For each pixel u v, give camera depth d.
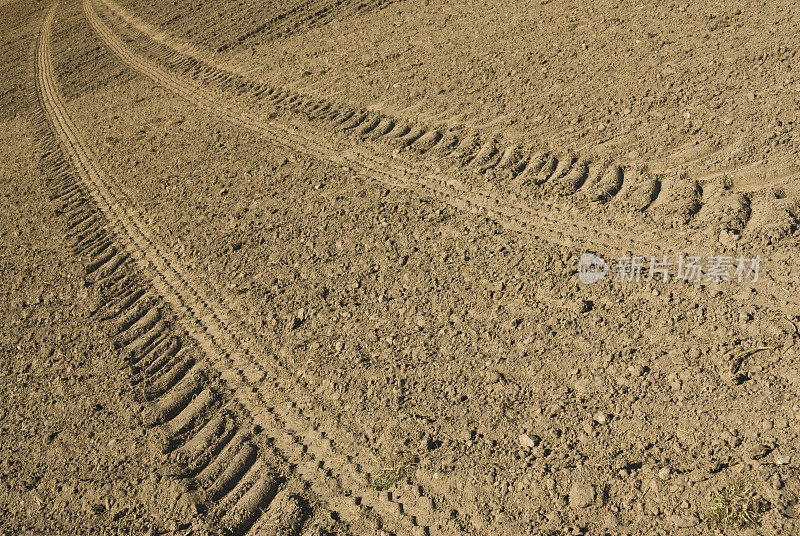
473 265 6.33
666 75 8.47
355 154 8.89
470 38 11.40
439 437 4.80
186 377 6.04
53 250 8.78
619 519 3.97
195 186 9.22
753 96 7.54
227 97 12.05
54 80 16.14
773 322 4.80
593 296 5.59
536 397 4.89
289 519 4.49
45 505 5.15
